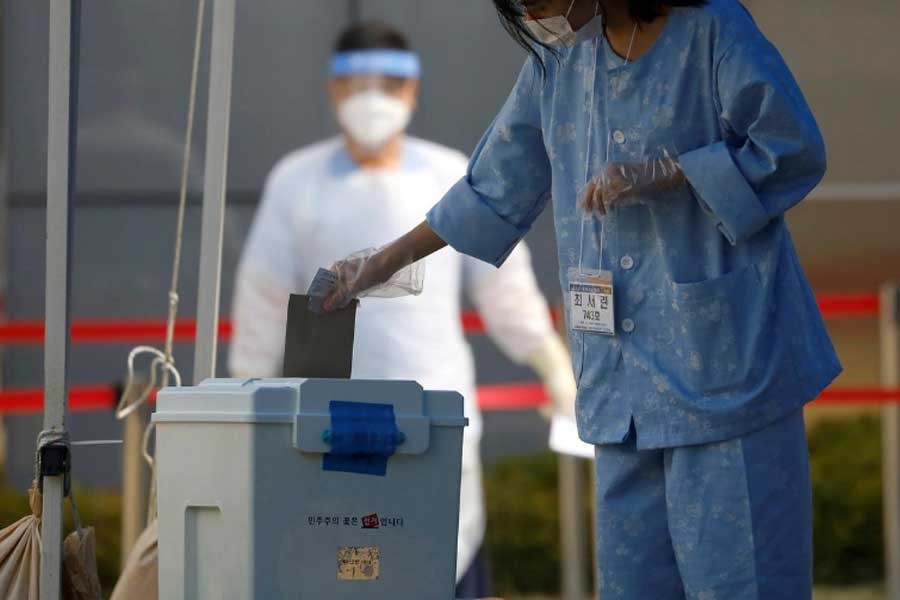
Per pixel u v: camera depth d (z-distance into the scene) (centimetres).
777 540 944
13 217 1928
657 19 946
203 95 1939
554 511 2402
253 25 1927
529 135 1063
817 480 2488
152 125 1942
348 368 1046
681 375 955
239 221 1919
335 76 1895
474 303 1823
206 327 1179
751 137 919
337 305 1055
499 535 2397
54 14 1059
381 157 1855
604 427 998
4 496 2189
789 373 945
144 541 1070
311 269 1855
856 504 2445
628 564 1003
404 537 973
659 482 993
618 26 958
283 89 1920
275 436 957
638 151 957
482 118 1916
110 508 2112
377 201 1844
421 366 1691
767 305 942
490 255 1091
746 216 916
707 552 951
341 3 1931
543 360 1816
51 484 1052
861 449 2597
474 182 1093
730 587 945
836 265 2133
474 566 1698
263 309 1858
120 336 1898
